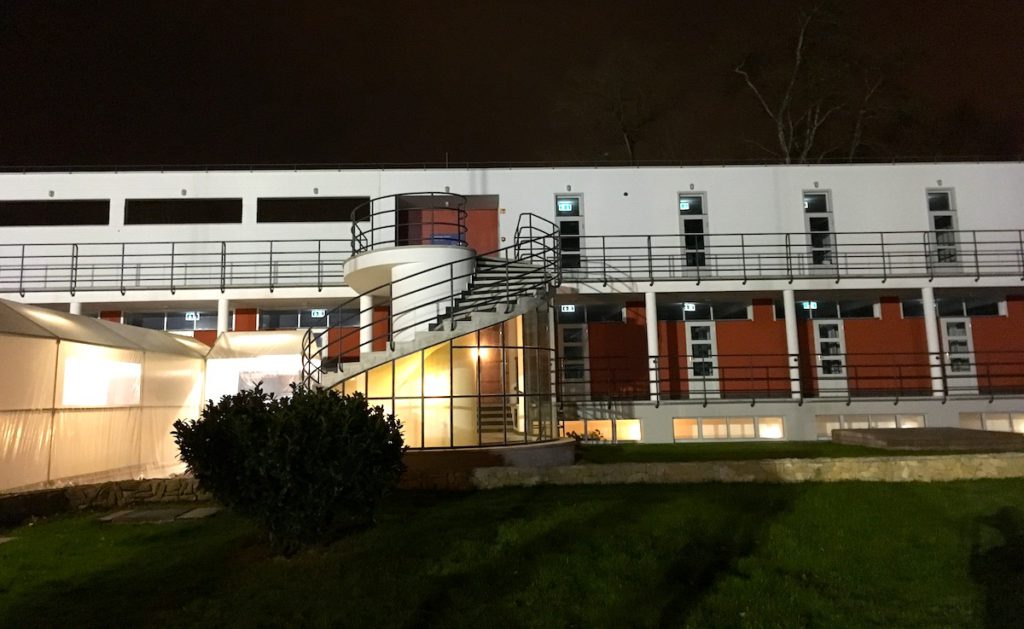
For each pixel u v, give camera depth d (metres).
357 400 7.54
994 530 7.94
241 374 16.44
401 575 6.47
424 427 12.11
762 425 17.77
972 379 19.44
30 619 5.61
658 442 17.44
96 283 18.28
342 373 12.28
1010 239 19.41
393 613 5.66
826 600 6.04
